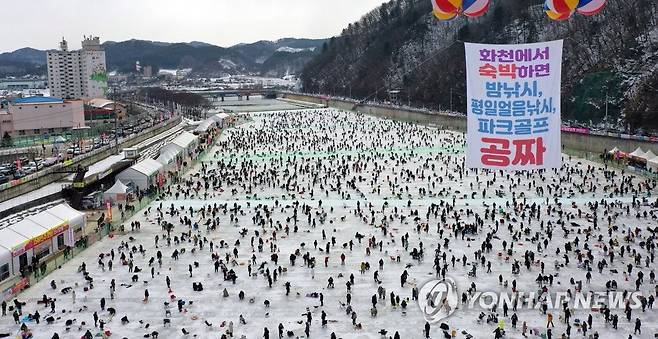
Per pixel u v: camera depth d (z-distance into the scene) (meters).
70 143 174.00
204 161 154.75
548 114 35.28
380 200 106.38
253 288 65.69
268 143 189.00
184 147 150.50
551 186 115.06
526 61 35.19
